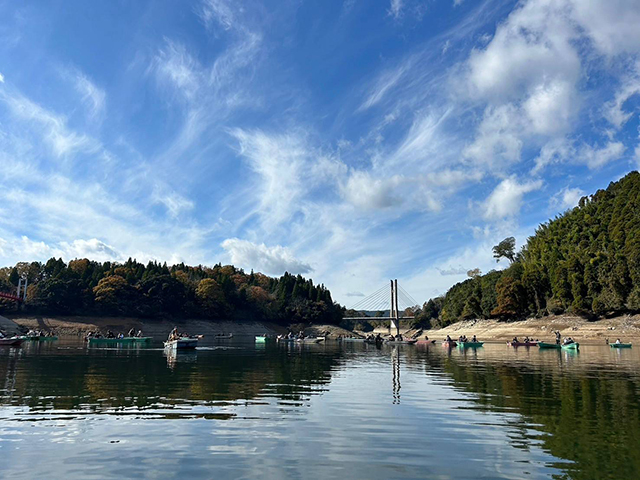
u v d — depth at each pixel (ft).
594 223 361.30
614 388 74.18
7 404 58.44
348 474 33.22
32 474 33.06
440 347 261.44
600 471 33.68
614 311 311.27
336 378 90.17
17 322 371.97
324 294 639.35
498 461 36.04
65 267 482.28
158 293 453.17
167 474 33.09
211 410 55.36
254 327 533.96
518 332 347.36
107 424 47.73
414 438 42.68
